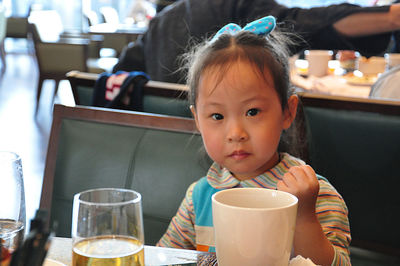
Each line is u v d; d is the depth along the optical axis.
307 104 1.42
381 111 1.35
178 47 2.10
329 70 2.69
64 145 1.30
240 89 0.89
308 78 2.45
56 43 5.29
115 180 1.23
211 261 0.70
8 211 0.70
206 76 0.92
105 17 8.30
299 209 0.77
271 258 0.57
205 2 2.05
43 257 0.44
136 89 1.60
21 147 4.18
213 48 0.95
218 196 0.62
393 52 2.30
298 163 1.03
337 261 0.81
